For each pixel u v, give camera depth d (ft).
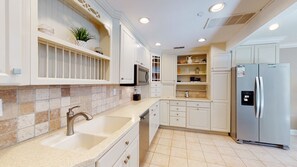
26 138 3.26
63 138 3.71
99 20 4.91
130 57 7.38
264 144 9.16
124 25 6.63
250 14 6.01
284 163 7.07
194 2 5.13
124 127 4.39
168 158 7.48
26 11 2.40
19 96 3.11
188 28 7.58
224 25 7.21
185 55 13.43
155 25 7.20
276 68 8.69
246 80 9.20
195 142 9.54
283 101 8.61
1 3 1.98
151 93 12.57
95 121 5.25
